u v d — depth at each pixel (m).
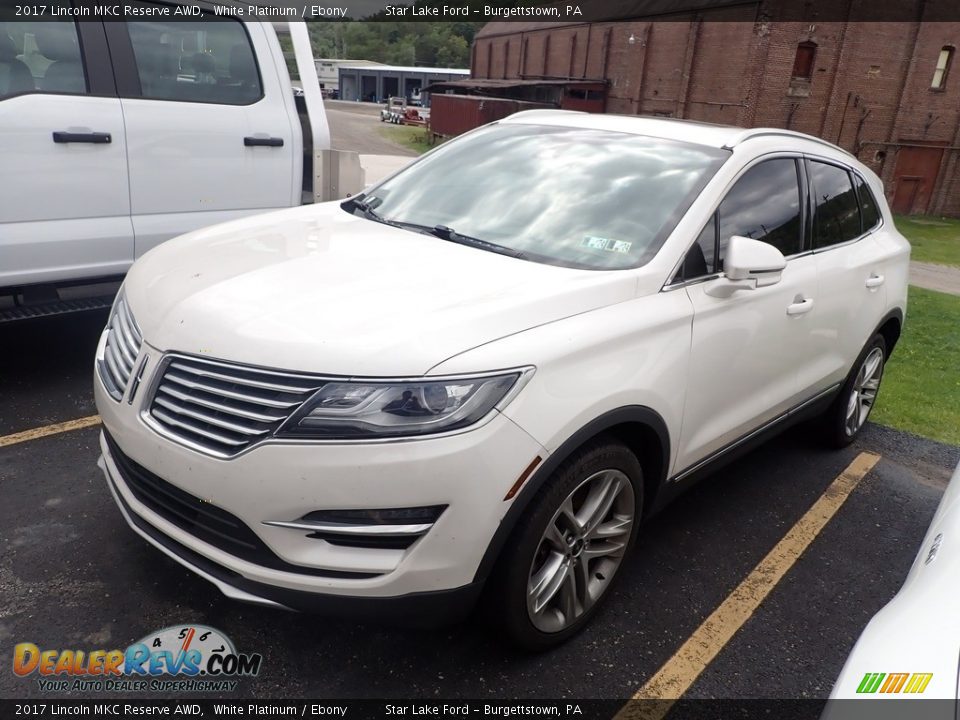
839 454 4.70
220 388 2.26
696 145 3.45
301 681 2.49
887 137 31.75
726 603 3.11
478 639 2.73
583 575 2.70
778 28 28.81
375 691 2.47
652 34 35.25
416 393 2.14
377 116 72.56
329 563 2.17
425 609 2.25
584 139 3.66
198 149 4.58
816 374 3.93
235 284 2.58
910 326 8.97
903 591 1.93
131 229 4.35
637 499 2.85
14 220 3.92
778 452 4.66
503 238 3.12
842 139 31.14
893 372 6.77
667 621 2.96
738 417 3.33
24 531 3.08
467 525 2.18
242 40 4.80
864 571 3.46
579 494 2.62
